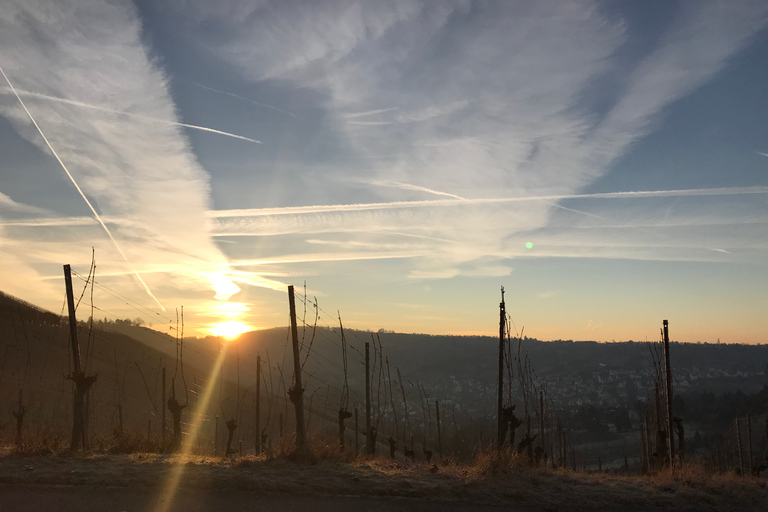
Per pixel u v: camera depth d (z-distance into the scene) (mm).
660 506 9383
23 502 8453
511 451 12203
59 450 12469
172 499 8750
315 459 11766
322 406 61250
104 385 47281
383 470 10891
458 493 9469
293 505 8609
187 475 9914
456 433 38312
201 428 43250
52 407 35562
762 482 11000
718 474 11852
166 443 13992
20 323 49969
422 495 9375
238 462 11156
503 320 19641
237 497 8961
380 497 9203
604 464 67312
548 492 9766
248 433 43375
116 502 8531
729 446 48375
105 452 12664
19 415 14289
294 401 14289
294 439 12672
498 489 9727
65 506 8297
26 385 39188
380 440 50719
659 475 11508
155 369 56625
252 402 55688
